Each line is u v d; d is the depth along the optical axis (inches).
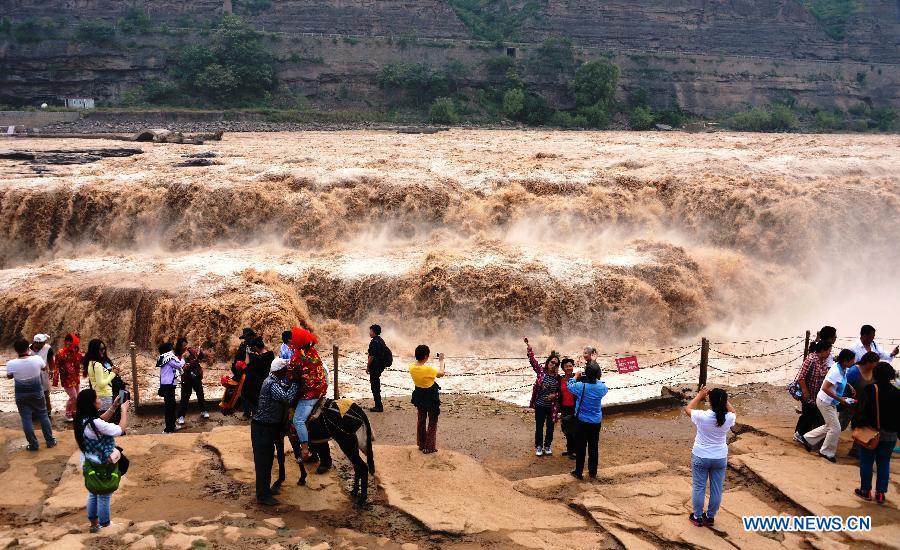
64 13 3447.3
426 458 481.7
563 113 3472.0
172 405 558.3
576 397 462.6
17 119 2613.2
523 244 1053.2
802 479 444.5
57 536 364.5
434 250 978.7
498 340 888.3
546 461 514.6
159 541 361.1
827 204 1091.9
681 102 3791.8
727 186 1133.7
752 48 4284.0
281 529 380.5
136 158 1461.6
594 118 3444.9
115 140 2053.4
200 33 3326.8
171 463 462.6
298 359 413.1
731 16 4276.6
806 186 1129.4
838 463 476.7
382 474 454.3
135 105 3093.0
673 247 1014.4
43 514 393.1
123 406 382.9
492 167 1280.8
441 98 3297.2
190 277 890.7
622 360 655.8
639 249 1026.1
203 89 3181.6
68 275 921.5
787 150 1662.2
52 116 2684.5
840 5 4571.9
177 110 2947.8
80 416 362.3
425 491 432.8
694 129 3481.8
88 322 837.2
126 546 354.0
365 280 911.7
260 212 1083.9
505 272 912.3
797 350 892.6
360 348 860.0
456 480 449.7
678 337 943.0
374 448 496.7
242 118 3004.4
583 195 1136.2
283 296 865.5
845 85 4037.9
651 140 2393.0
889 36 4439.0
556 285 904.9
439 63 3528.5
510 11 4143.7
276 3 3688.5
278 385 405.4
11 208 1085.1
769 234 1080.8
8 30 3132.4
